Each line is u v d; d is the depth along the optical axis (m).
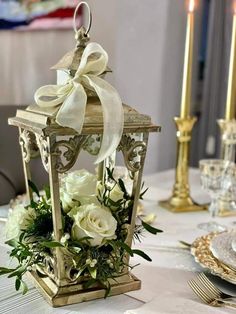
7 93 2.53
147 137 0.67
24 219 0.66
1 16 2.44
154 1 2.45
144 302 0.66
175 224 1.09
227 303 0.65
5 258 0.80
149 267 0.80
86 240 0.62
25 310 0.62
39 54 2.39
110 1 2.30
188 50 1.20
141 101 2.51
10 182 1.45
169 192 1.41
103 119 0.62
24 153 0.73
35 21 2.36
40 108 0.65
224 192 1.21
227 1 2.39
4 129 1.46
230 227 1.08
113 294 0.68
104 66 0.66
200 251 0.82
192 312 0.61
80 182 0.65
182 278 0.76
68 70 0.66
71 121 0.60
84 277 0.65
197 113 2.63
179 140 1.23
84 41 0.69
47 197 0.69
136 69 2.46
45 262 0.67
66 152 0.61
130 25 2.41
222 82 2.48
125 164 0.67
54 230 0.63
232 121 1.29
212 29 2.47
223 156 1.32
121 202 0.67
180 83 2.61
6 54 2.49
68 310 0.63
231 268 0.74
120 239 0.67
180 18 2.52
